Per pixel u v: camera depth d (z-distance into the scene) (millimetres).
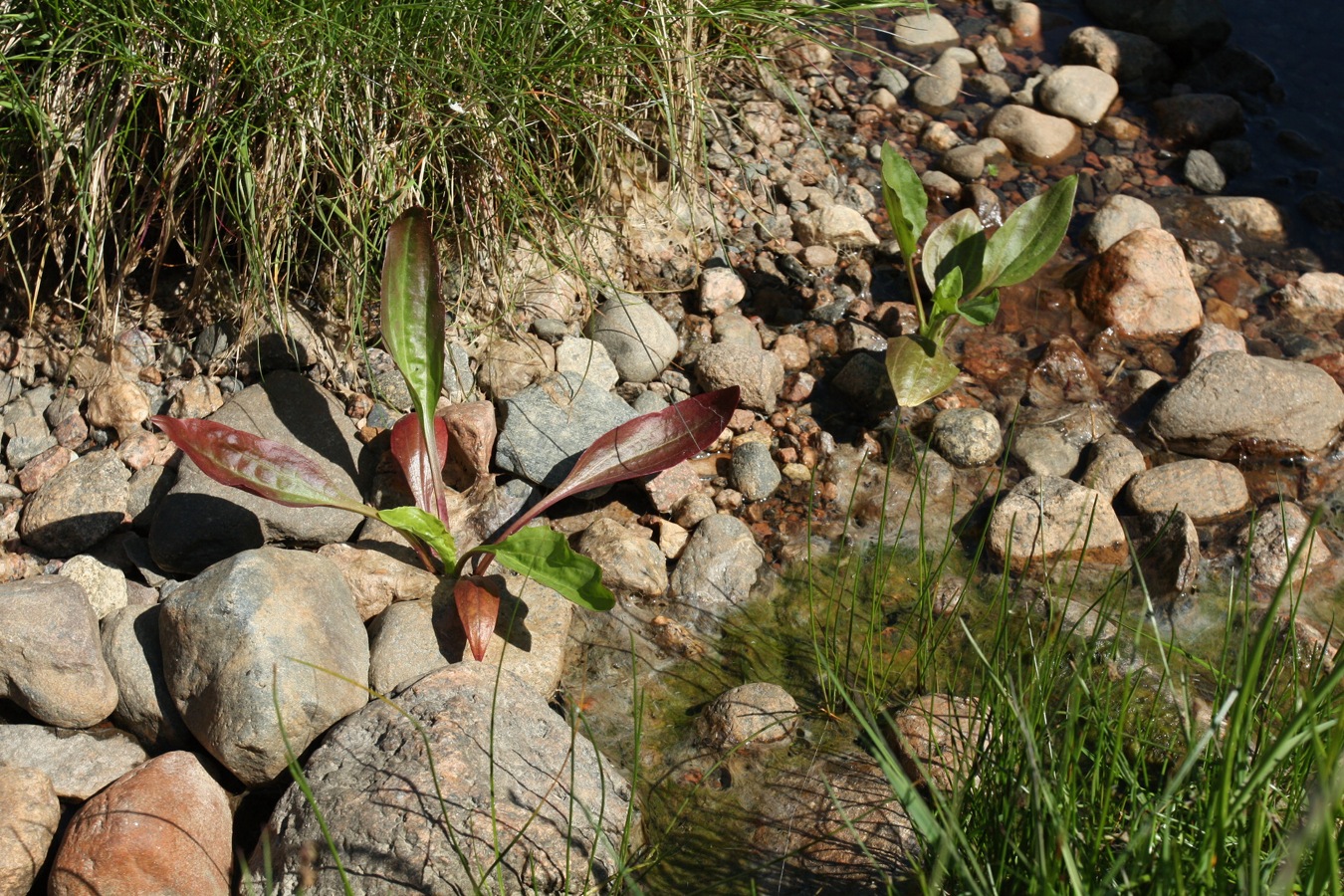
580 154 3488
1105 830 2020
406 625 2535
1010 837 1928
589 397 3053
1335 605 2805
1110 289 3574
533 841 2107
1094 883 1825
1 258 3143
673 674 2645
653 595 2809
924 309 3543
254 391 2936
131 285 3197
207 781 2223
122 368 3051
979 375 3400
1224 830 1585
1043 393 3350
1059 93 4316
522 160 3102
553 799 2201
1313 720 1596
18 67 3023
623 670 2645
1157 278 3553
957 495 3082
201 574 2445
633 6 3365
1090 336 3539
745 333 3422
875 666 2654
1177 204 3994
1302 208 4012
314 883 2053
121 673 2436
